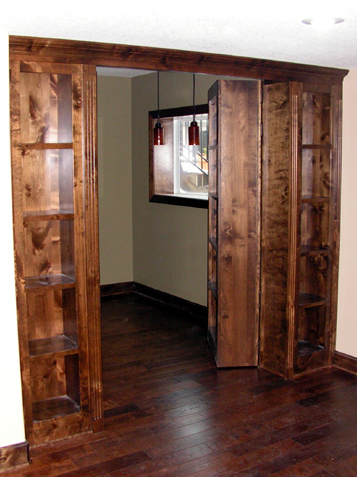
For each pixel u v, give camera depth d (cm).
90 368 300
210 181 431
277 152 365
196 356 423
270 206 374
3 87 256
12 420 273
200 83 495
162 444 290
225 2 208
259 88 371
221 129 371
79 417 300
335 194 383
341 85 378
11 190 265
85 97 284
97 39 273
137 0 204
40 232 308
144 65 302
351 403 337
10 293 269
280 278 372
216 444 289
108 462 273
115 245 625
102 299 604
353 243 379
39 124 299
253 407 332
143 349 441
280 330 377
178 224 550
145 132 594
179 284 558
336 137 379
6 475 264
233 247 382
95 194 292
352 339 386
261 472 262
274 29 254
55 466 271
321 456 276
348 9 219
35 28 248
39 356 285
